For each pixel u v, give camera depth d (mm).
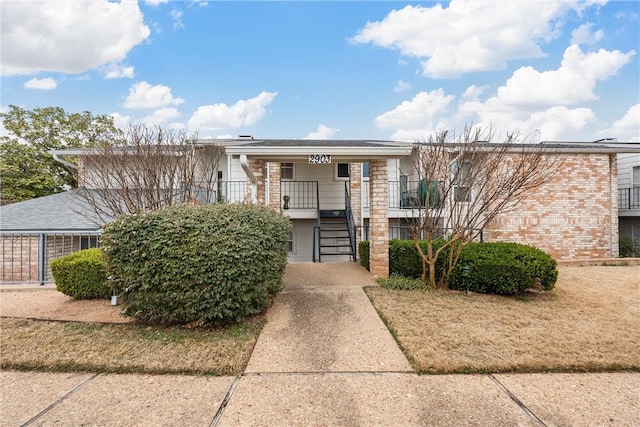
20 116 17406
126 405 2725
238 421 2508
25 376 3213
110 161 6742
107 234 4320
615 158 11352
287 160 7727
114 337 4035
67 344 3828
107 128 18312
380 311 4891
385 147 6863
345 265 8430
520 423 2467
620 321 4504
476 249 6441
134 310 4363
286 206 12109
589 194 11234
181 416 2570
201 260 4160
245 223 4547
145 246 4188
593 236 11219
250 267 4352
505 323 4418
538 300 5504
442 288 6266
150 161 6598
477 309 4977
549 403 2717
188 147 7262
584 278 7367
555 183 11086
